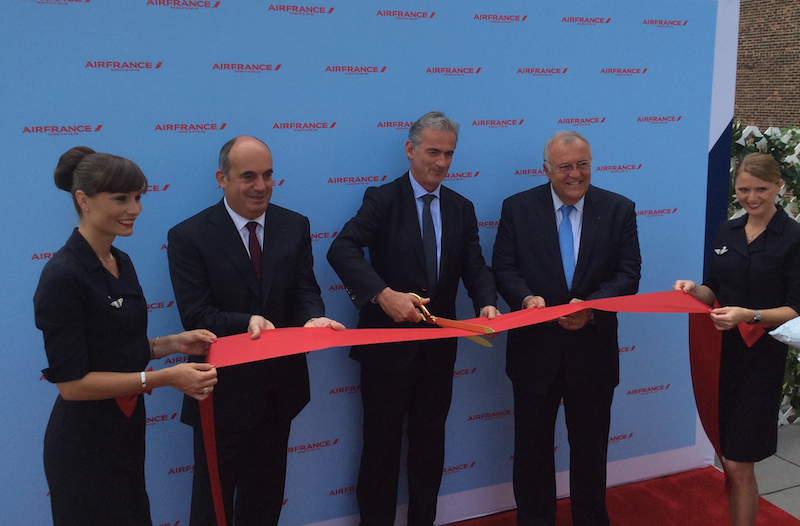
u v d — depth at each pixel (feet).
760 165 7.20
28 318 7.11
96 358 5.23
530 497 8.48
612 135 9.55
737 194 7.50
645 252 10.07
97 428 5.24
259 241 6.98
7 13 6.54
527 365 8.13
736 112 44.52
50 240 7.06
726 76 10.07
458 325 6.46
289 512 8.71
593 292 7.95
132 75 7.10
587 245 7.88
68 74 6.85
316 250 8.30
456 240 7.95
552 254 7.97
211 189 7.64
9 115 6.70
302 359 7.38
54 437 5.25
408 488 8.77
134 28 7.02
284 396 7.09
